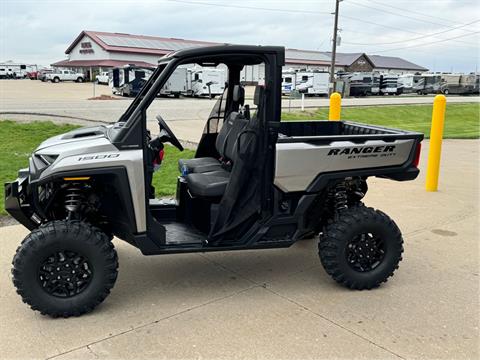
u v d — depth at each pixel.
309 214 3.95
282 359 2.93
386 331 3.27
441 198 6.91
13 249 4.67
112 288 3.81
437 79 49.34
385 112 25.42
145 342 3.11
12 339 3.14
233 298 3.76
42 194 3.64
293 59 68.12
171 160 9.02
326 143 3.78
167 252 3.61
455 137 14.46
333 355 2.98
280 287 3.97
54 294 3.38
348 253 3.86
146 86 3.91
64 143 3.55
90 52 60.69
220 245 3.71
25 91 33.97
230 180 3.71
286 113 20.20
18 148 9.90
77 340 3.13
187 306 3.61
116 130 3.54
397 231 3.88
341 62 74.81
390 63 90.50
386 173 3.95
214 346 3.07
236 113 4.40
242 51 3.54
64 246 3.30
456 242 5.09
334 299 3.75
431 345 3.11
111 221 3.70
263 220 3.78
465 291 3.91
